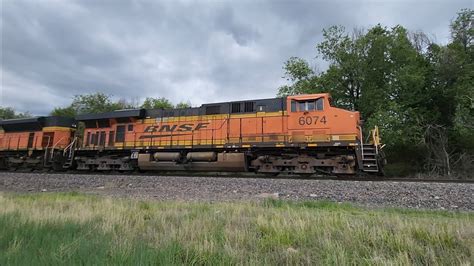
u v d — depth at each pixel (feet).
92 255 11.82
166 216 20.39
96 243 13.38
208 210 22.18
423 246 13.97
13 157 71.82
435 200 25.14
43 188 39.86
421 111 66.59
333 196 28.14
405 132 61.67
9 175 51.13
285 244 14.67
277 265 12.12
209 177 40.98
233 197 29.45
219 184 34.91
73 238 14.37
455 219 19.11
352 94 73.92
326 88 73.72
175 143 52.80
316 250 13.76
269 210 21.81
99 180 42.14
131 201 26.37
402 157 71.56
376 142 41.52
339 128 42.60
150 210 22.58
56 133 66.95
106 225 17.26
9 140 73.72
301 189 30.63
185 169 52.34
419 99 66.95
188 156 50.98
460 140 66.74
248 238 15.15
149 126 55.93
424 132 65.31
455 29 71.36
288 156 45.78
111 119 59.36
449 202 24.54
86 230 16.28
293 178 39.93
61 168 66.39
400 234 14.94
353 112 42.78
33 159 68.80
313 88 74.49
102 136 60.44
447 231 15.20
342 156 42.01
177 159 51.90
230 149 49.11
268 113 47.14
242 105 49.39
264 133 46.68
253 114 48.16
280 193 30.01
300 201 26.78
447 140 66.18
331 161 42.65
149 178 41.09
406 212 22.21
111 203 24.44
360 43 70.23
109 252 12.60
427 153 67.62
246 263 11.69
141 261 11.25
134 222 19.03
